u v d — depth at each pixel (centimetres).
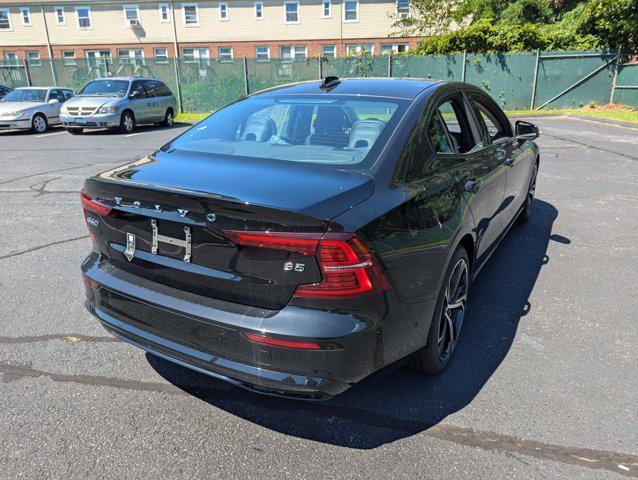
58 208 657
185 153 296
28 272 448
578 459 232
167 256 238
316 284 205
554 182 788
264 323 210
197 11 3103
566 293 405
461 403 273
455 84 350
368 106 299
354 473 225
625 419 258
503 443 243
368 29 3069
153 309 241
